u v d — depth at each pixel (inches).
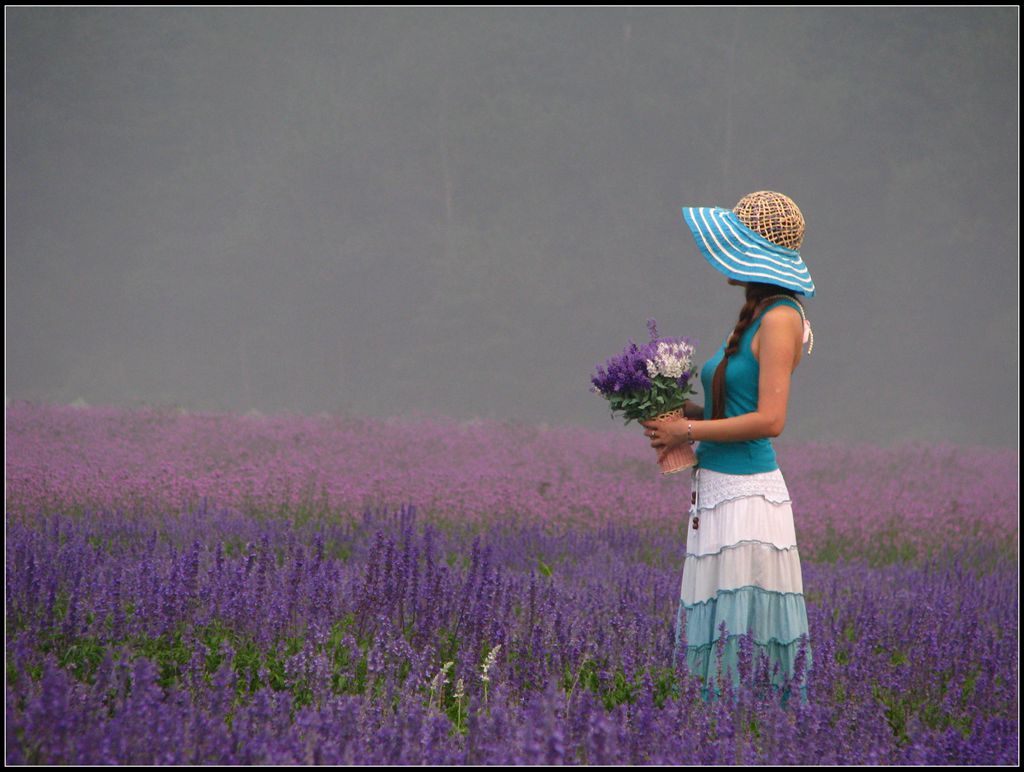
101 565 720.3
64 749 375.6
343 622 622.2
